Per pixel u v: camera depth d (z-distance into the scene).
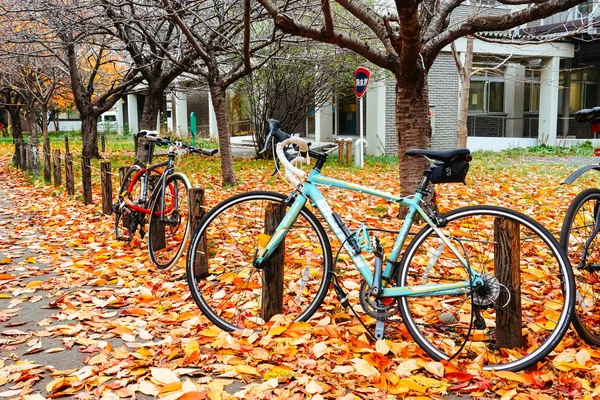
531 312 3.62
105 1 7.99
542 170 13.16
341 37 5.73
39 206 9.44
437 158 3.13
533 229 2.95
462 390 2.75
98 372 2.99
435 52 6.21
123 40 10.59
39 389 2.86
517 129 20.39
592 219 3.44
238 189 10.09
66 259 5.64
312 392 2.66
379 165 14.35
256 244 4.17
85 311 3.97
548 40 6.97
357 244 3.27
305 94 15.14
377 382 2.77
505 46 17.59
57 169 11.34
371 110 17.03
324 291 3.48
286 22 5.47
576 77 20.69
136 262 5.38
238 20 9.18
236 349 3.14
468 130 19.28
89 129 16.52
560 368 2.85
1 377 2.95
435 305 3.42
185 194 5.56
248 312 3.72
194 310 3.96
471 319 2.96
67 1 10.12
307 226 3.68
